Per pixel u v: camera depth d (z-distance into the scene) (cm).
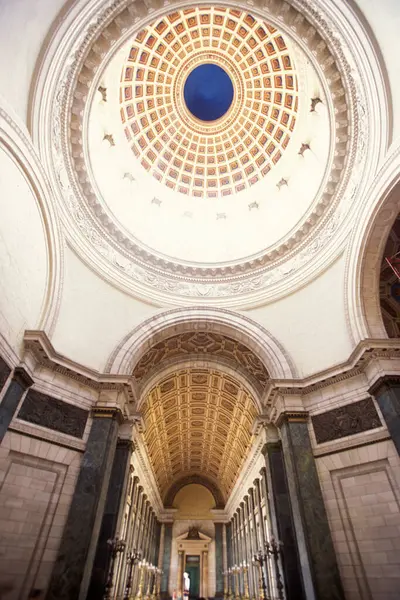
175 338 1820
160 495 3469
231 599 2870
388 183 1165
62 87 1212
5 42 910
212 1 1201
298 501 1161
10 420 1030
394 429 1076
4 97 962
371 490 1103
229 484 3312
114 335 1542
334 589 995
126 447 1634
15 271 1067
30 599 935
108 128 1756
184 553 3384
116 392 1361
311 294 1600
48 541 1032
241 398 2112
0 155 980
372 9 1050
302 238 1681
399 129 1104
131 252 1744
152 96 1916
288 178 1941
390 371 1150
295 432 1299
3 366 1012
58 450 1166
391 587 961
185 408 2477
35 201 1188
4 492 1010
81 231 1512
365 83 1172
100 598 1167
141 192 1981
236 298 1769
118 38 1245
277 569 1286
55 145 1290
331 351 1414
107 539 1338
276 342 1570
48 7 1019
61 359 1246
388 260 1413
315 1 1111
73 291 1454
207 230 2050
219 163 2177
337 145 1390
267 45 1728
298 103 1753
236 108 2014
